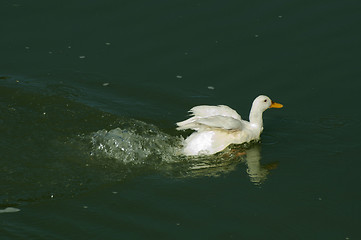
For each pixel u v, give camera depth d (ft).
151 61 54.85
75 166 40.65
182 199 37.47
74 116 46.75
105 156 41.91
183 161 42.01
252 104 47.03
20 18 59.98
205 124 42.75
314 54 54.85
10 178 38.83
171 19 60.13
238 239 33.86
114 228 34.53
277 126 47.34
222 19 59.93
